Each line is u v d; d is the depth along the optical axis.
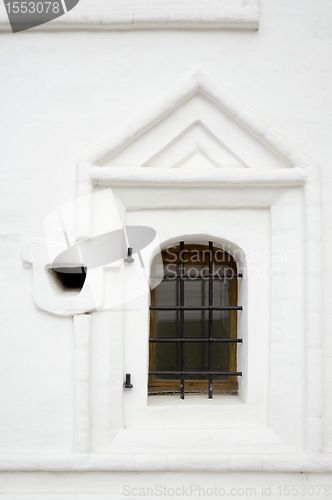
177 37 2.67
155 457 2.54
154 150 2.63
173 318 3.01
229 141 2.64
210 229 2.72
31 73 2.68
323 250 2.62
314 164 2.58
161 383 2.94
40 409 2.58
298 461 2.52
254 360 2.69
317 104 2.67
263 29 2.69
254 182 2.59
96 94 2.66
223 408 2.67
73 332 2.59
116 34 2.68
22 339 2.60
